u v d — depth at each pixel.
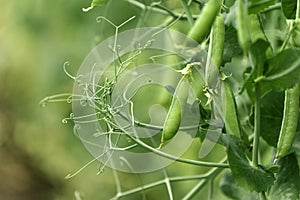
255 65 0.91
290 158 1.00
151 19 1.40
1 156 3.26
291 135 0.94
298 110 0.94
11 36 2.57
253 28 0.92
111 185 2.28
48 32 2.26
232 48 1.01
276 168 0.94
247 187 0.93
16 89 2.86
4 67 2.78
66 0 2.12
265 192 1.02
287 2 0.96
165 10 1.20
